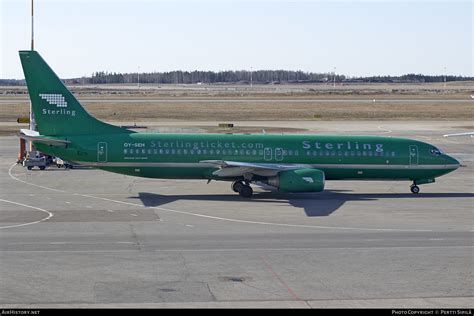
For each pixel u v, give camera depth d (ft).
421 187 257.96
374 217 193.06
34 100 226.79
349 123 556.51
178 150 229.66
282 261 141.49
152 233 168.04
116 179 268.62
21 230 169.48
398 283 125.80
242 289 120.98
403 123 559.38
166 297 115.85
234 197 227.81
